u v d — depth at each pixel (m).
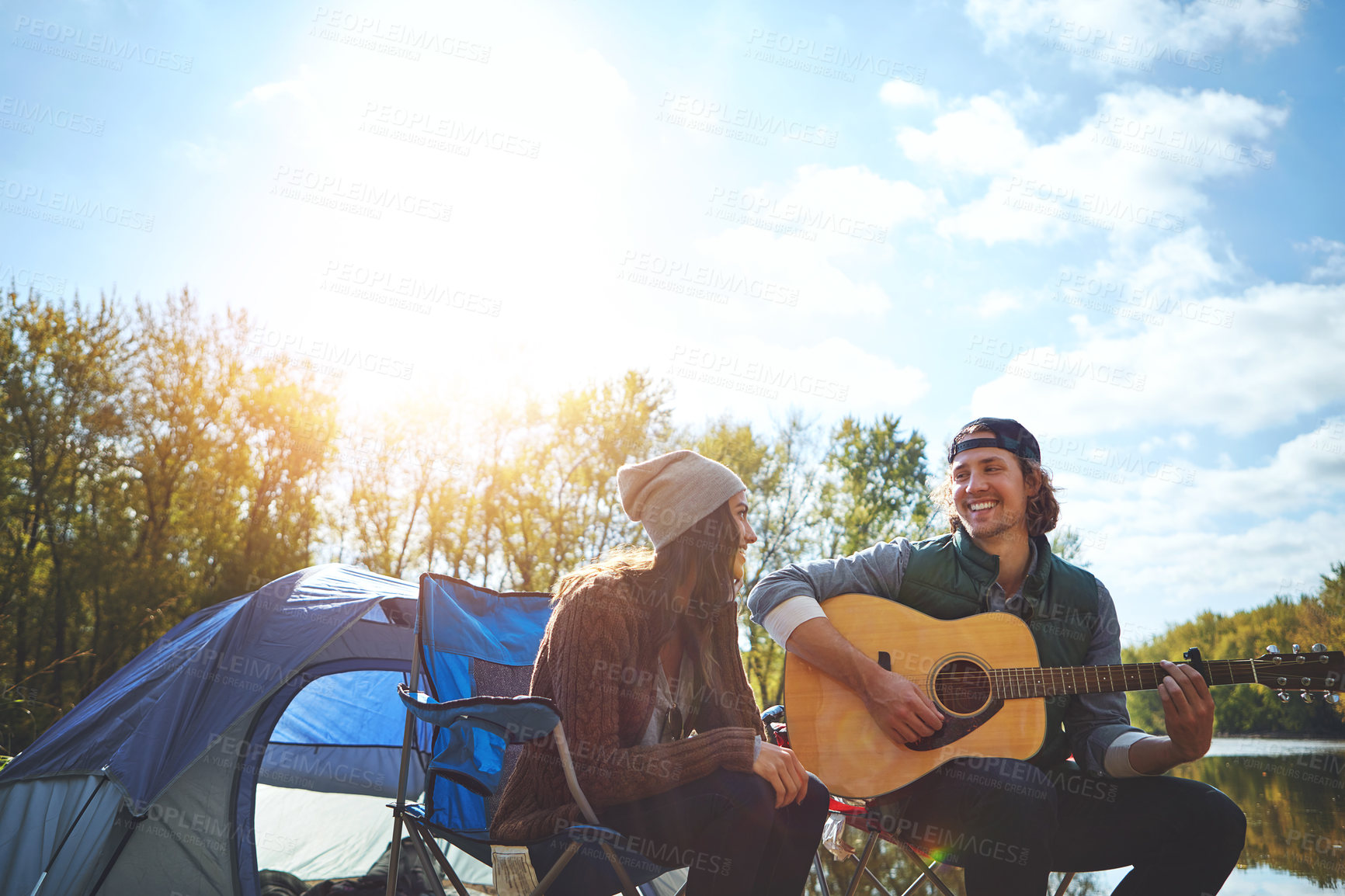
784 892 1.53
